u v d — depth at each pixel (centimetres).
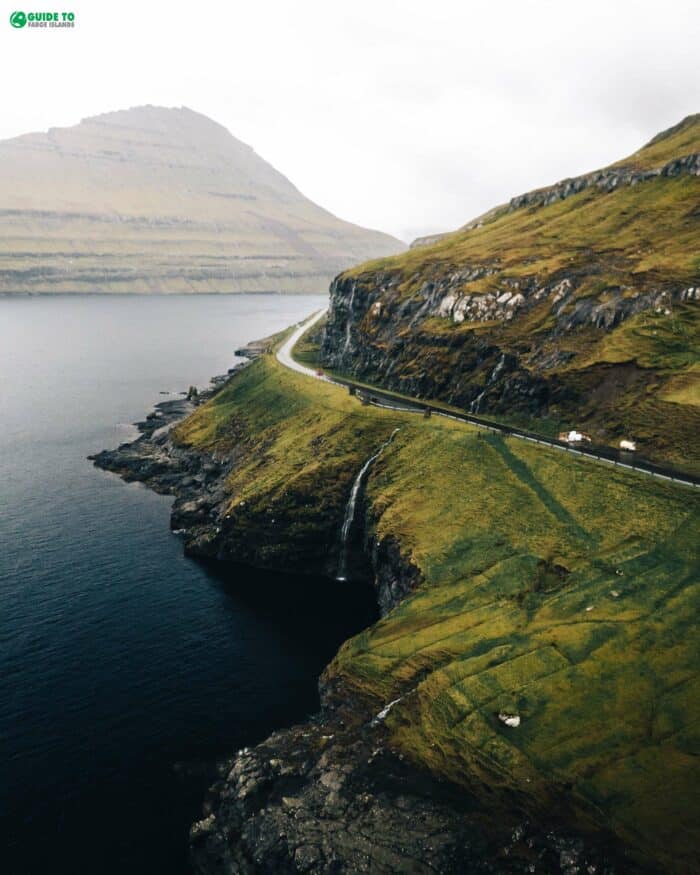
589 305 14612
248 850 6050
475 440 12106
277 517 12325
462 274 17988
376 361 18575
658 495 9400
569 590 8306
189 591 11000
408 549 10144
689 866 5206
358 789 6366
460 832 5822
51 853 6191
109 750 7388
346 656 8525
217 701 8244
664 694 6581
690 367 12288
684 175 18838
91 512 14062
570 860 5441
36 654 9044
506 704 6788
